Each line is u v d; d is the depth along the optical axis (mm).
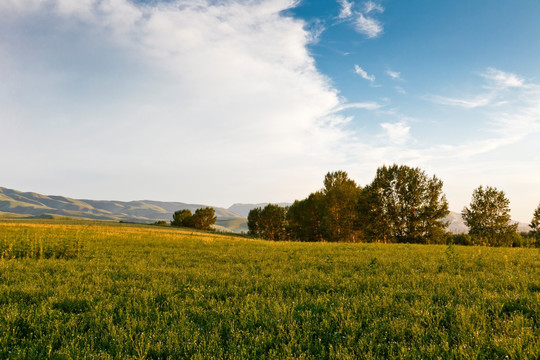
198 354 4465
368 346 4734
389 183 54000
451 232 51500
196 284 8906
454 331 5168
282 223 90438
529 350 4188
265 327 5625
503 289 7727
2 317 5801
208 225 113938
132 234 32375
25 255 15867
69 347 4707
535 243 57562
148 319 6031
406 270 11367
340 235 62000
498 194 59031
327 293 7582
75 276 10133
